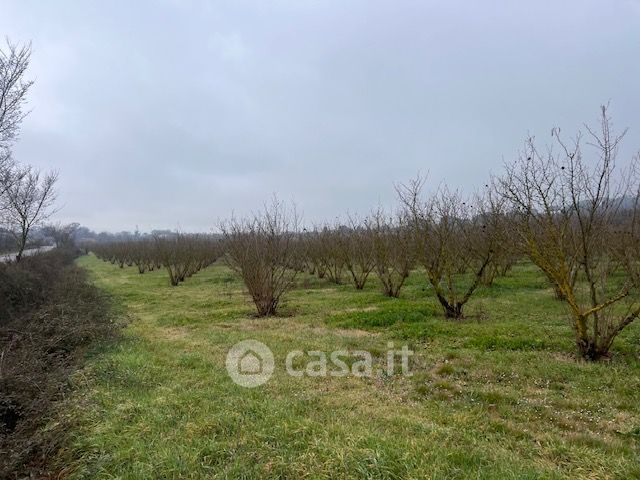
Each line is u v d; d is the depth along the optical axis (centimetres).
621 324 642
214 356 721
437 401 519
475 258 1266
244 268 1159
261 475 350
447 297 1245
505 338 755
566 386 551
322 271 1978
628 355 655
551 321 887
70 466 386
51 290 1240
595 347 650
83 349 766
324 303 1263
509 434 428
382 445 378
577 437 414
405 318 968
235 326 1010
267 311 1143
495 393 530
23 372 532
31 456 416
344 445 381
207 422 441
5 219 1509
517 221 757
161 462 367
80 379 591
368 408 491
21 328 830
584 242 659
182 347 800
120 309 1328
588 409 483
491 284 1398
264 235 1185
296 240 1622
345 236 1778
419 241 1003
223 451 385
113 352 762
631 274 628
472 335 802
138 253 3322
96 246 6706
